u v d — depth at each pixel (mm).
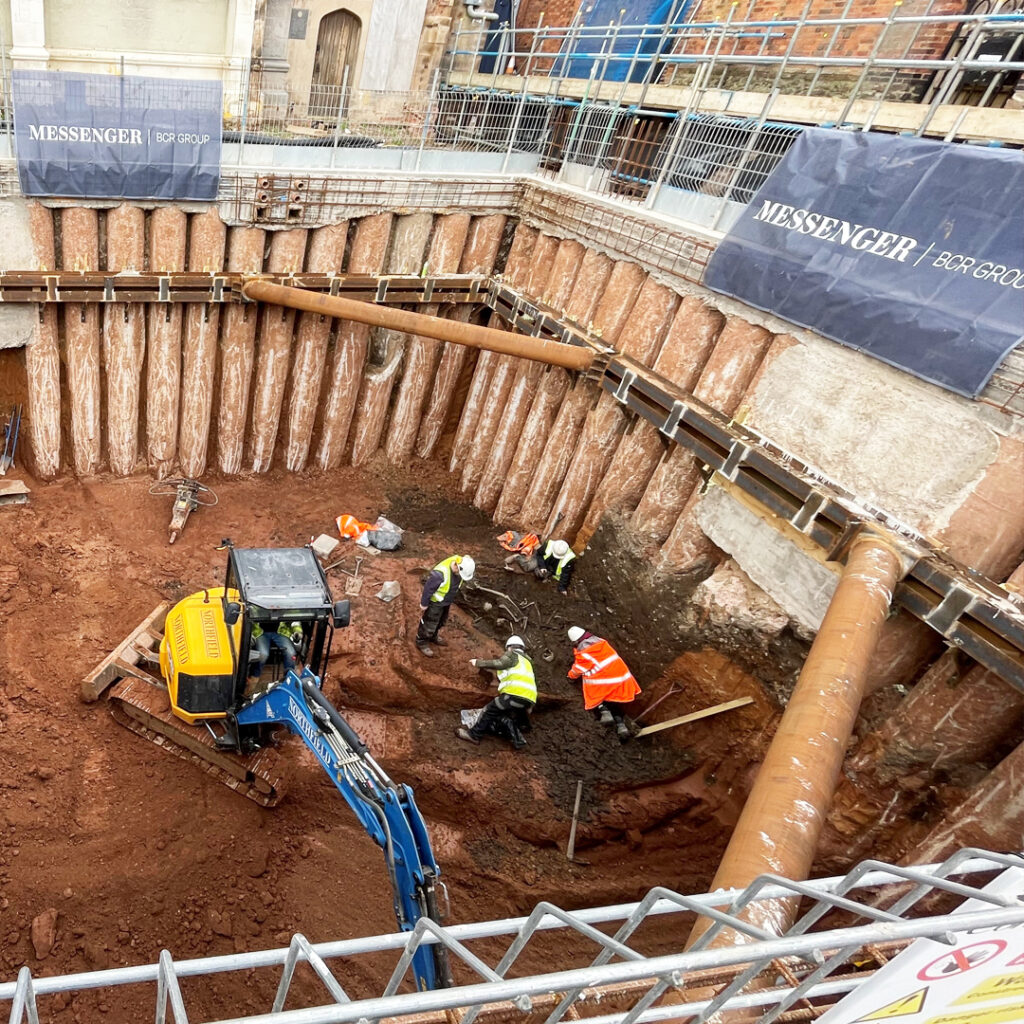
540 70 19875
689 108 12203
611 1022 2707
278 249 13297
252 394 14484
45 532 12289
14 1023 2152
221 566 12477
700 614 10641
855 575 7754
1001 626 7312
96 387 13188
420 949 5402
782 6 14078
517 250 14711
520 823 9438
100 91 10828
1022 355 7695
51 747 8977
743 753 9875
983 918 2137
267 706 7734
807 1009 3172
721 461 10352
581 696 11133
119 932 7547
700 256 11047
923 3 12016
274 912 8062
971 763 7844
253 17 14773
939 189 8383
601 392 12789
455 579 10578
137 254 12367
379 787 5801
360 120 17266
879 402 8922
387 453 16016
